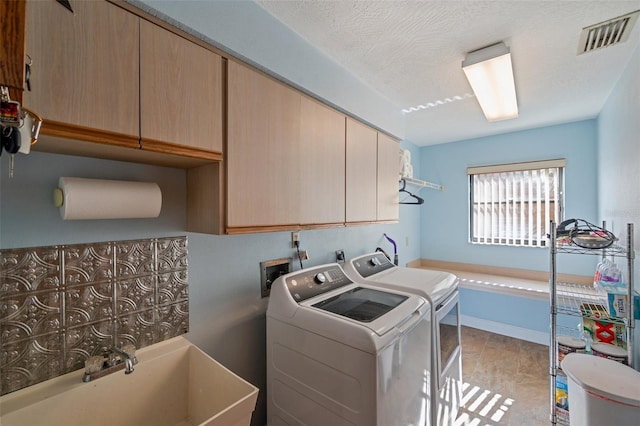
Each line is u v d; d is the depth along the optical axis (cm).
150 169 116
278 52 135
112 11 81
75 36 74
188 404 117
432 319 150
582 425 134
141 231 114
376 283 175
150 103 88
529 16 133
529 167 310
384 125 223
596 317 175
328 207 164
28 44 67
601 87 207
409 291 161
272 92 130
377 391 103
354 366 108
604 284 185
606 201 237
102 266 104
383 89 211
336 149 171
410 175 287
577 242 173
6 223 86
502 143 328
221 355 142
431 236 382
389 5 127
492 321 329
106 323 105
